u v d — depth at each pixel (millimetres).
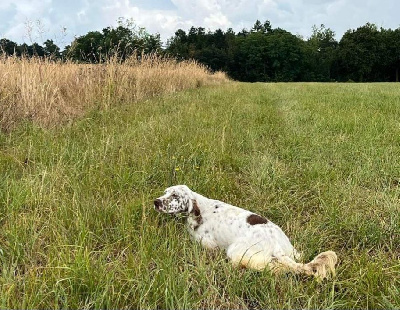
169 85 10094
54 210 2584
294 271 1992
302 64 52000
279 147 4582
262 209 2838
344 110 7008
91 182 3008
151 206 2660
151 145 4000
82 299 1798
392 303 1831
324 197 3070
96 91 6793
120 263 2035
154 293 1800
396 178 3514
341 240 2518
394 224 2582
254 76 52188
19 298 1776
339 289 1956
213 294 1890
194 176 3271
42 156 3561
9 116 4602
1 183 2896
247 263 2068
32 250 2176
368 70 48406
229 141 4551
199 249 2262
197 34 57156
